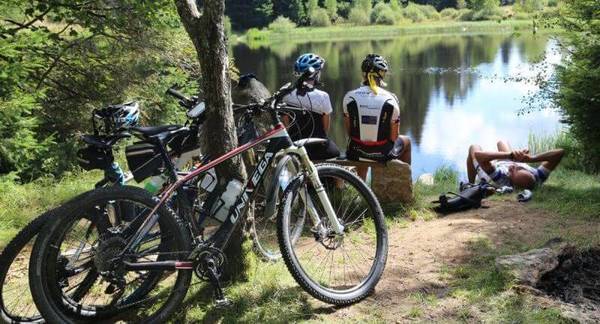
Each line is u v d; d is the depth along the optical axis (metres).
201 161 3.43
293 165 3.75
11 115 6.77
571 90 8.26
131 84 10.16
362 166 5.35
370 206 3.59
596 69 8.12
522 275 3.54
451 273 3.75
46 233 2.88
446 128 16.30
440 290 3.54
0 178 6.58
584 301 3.44
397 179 5.27
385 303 3.40
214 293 3.26
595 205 5.03
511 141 14.20
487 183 5.91
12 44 6.86
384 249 3.56
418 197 5.50
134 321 3.21
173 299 3.17
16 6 8.29
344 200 4.09
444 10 83.94
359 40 59.38
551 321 3.07
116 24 9.18
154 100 10.48
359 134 5.27
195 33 3.32
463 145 14.29
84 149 3.32
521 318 3.12
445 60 34.06
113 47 9.77
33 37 7.48
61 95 9.67
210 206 3.36
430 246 4.27
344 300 3.34
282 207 3.28
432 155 13.41
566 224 4.61
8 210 5.61
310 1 81.00
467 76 26.61
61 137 9.33
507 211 5.13
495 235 4.43
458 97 21.50
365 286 3.46
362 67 5.36
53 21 8.90
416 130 16.30
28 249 4.06
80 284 3.07
